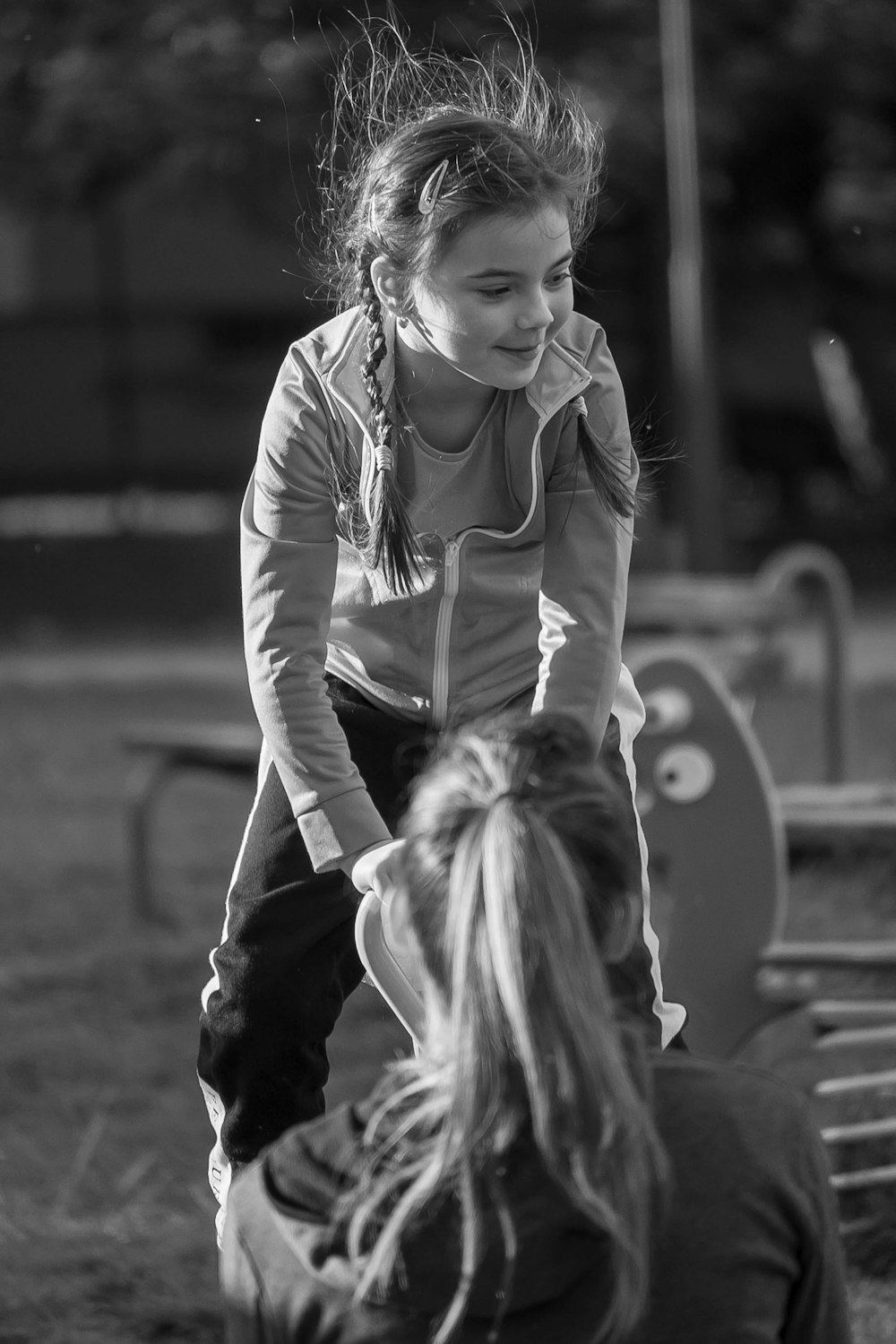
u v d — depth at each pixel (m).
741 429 91.69
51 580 68.12
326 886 8.58
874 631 50.44
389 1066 5.82
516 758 5.68
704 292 45.50
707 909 13.41
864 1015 13.15
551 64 47.06
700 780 13.38
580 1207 5.20
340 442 8.30
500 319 7.68
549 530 8.51
